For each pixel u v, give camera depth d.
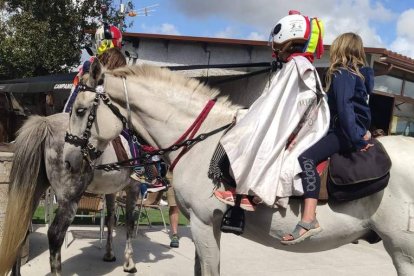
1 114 11.50
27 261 5.25
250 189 2.70
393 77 10.12
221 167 2.93
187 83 3.32
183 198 3.12
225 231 2.93
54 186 4.07
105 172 4.52
